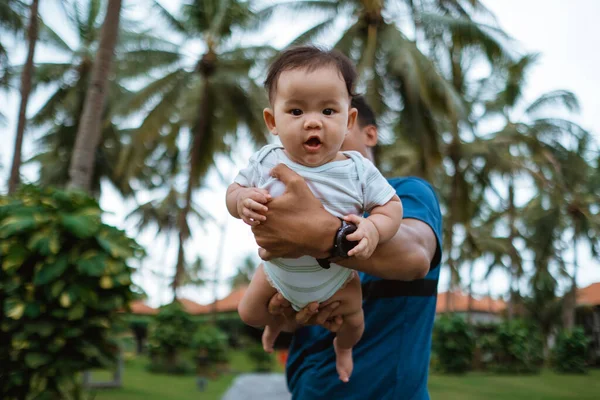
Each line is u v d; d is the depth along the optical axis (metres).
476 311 37.50
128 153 17.45
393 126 16.61
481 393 14.03
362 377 1.79
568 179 25.56
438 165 15.59
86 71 21.47
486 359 22.97
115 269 3.58
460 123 16.11
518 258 32.34
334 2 15.80
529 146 23.91
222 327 31.45
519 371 21.98
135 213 31.28
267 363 19.06
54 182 22.12
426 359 1.84
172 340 16.92
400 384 1.77
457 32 15.50
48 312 3.49
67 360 3.53
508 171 24.05
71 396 3.60
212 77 17.41
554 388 15.62
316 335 1.95
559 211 27.38
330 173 1.42
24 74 11.55
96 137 6.79
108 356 3.71
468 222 20.56
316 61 1.39
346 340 1.67
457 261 30.08
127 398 10.93
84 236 3.45
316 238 1.32
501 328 22.70
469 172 24.14
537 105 24.84
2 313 3.49
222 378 16.64
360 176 1.44
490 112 24.94
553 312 32.56
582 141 24.84
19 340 3.39
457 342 20.22
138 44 17.17
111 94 21.47
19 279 3.43
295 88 1.37
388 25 15.62
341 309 1.53
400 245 1.44
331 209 1.41
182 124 18.48
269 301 1.62
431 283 1.86
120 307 3.73
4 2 15.85
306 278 1.46
